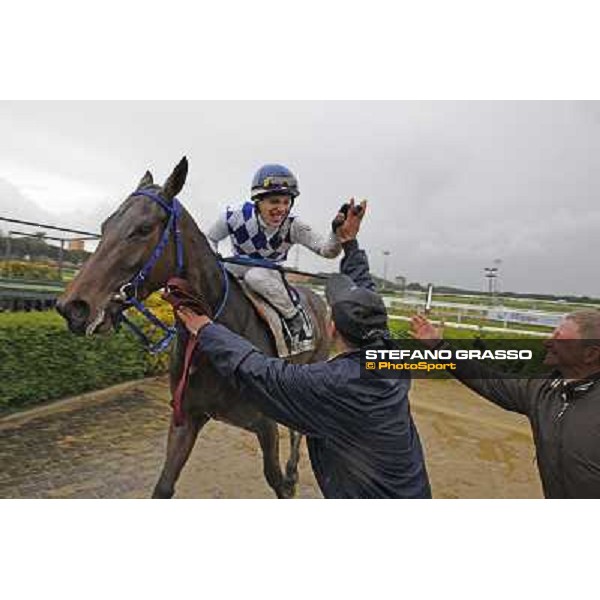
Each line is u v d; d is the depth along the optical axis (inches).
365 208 73.3
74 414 169.6
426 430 178.2
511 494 128.9
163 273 71.7
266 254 93.4
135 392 198.5
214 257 81.0
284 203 86.0
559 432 64.7
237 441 160.1
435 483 134.0
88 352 186.1
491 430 180.7
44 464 129.7
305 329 96.5
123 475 126.6
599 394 62.6
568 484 64.2
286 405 54.9
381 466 56.6
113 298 66.3
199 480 128.4
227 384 77.1
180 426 76.2
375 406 54.5
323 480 61.7
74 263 241.0
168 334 74.0
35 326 167.0
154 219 69.1
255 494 121.3
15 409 164.2
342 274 66.2
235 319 82.9
